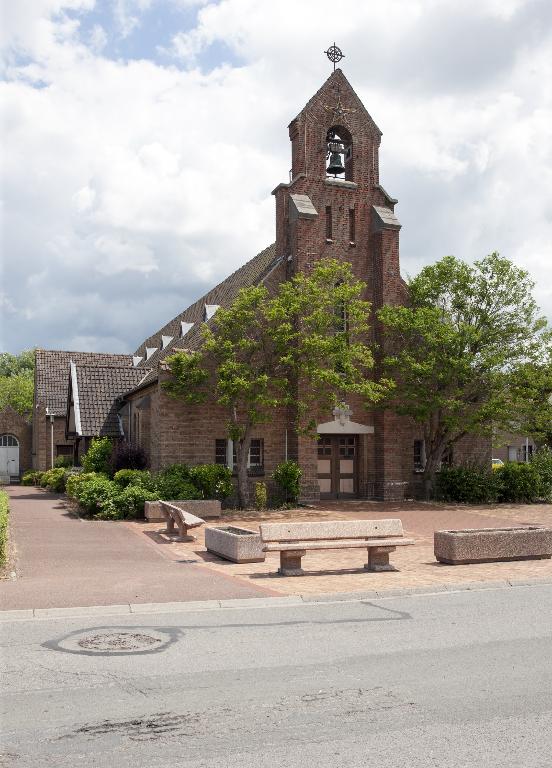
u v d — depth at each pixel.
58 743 5.46
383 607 10.38
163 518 20.98
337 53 28.70
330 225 28.02
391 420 27.28
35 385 48.94
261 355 25.55
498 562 14.41
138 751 5.32
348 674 7.16
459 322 26.80
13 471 53.34
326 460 27.44
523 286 27.03
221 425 25.55
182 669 7.27
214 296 36.62
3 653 7.78
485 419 27.33
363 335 27.92
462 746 5.42
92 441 30.95
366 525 13.55
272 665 7.44
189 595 10.75
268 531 12.91
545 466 28.86
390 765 5.09
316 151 27.95
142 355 47.03
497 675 7.14
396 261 28.09
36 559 14.11
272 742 5.48
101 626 9.00
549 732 5.70
